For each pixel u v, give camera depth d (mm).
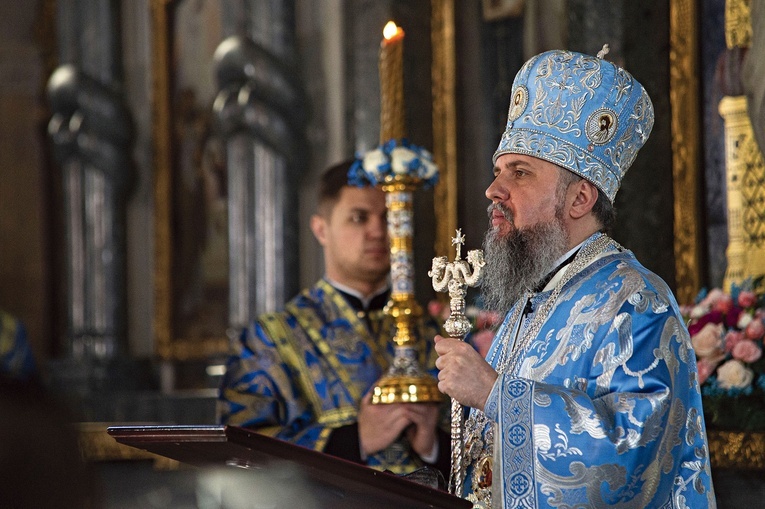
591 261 3635
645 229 7055
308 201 11039
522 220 3691
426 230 9250
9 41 14617
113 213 13094
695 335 5375
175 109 12680
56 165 14508
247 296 11203
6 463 1069
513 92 3953
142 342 13133
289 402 5551
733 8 6699
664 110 7113
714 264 6875
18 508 1068
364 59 9836
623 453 3066
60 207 14453
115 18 13219
